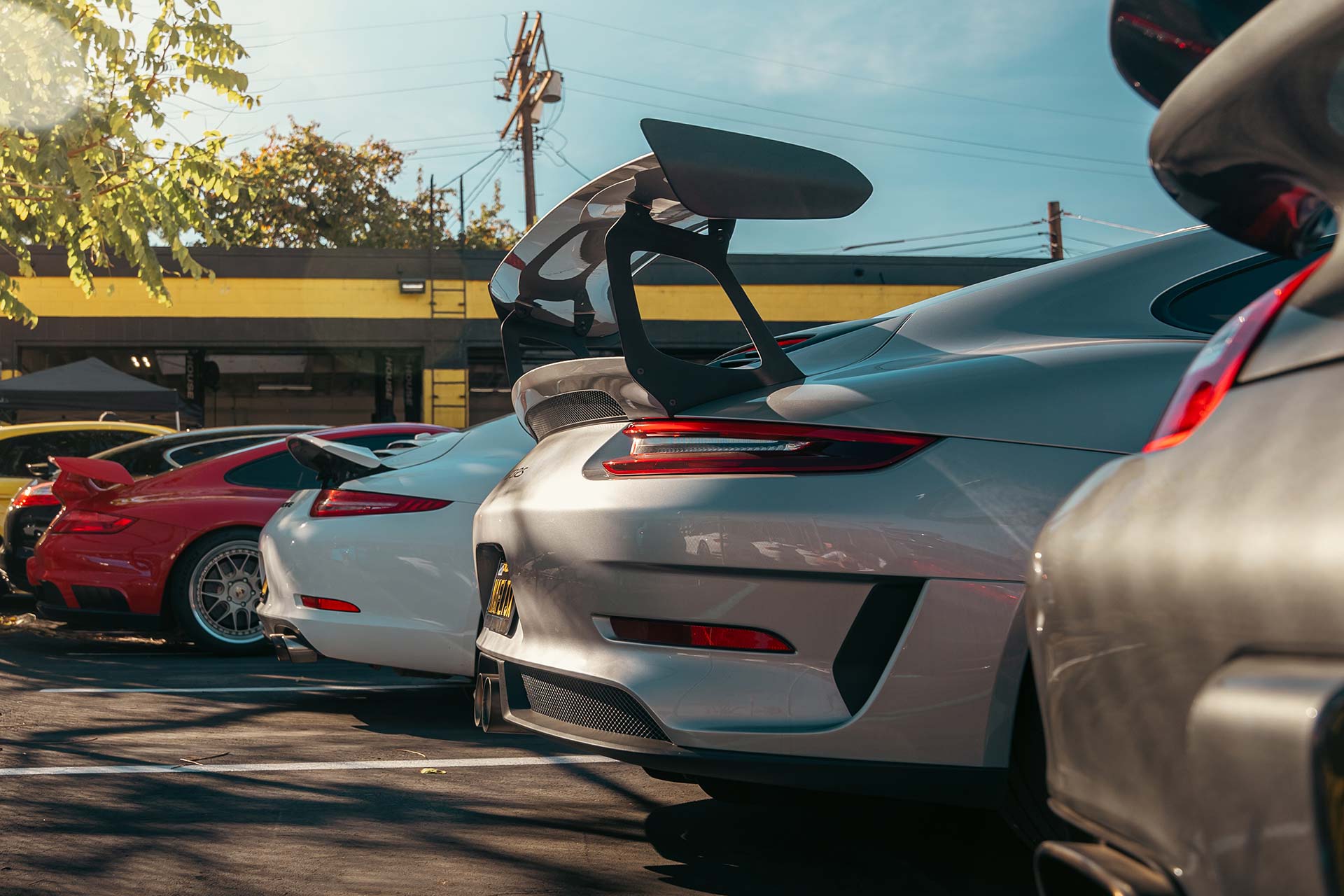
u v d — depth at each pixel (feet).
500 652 8.72
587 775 11.69
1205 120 3.25
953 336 8.45
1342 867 2.64
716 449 7.34
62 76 26.78
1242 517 3.11
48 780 11.44
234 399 73.36
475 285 73.10
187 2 27.27
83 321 69.41
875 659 6.86
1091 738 3.72
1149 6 3.52
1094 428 7.04
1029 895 7.98
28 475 32.07
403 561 13.67
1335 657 2.75
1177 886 3.26
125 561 20.61
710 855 8.99
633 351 7.45
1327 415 3.04
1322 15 2.83
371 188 127.03
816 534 6.88
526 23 94.89
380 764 12.18
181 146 29.45
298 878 8.54
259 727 14.29
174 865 8.84
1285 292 3.70
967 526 6.79
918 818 9.83
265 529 15.26
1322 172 3.15
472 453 14.53
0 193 28.81
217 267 70.69
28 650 21.81
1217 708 3.02
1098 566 3.68
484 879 8.50
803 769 6.89
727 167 7.32
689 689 7.11
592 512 7.62
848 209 7.68
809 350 8.90
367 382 74.64
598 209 8.75
